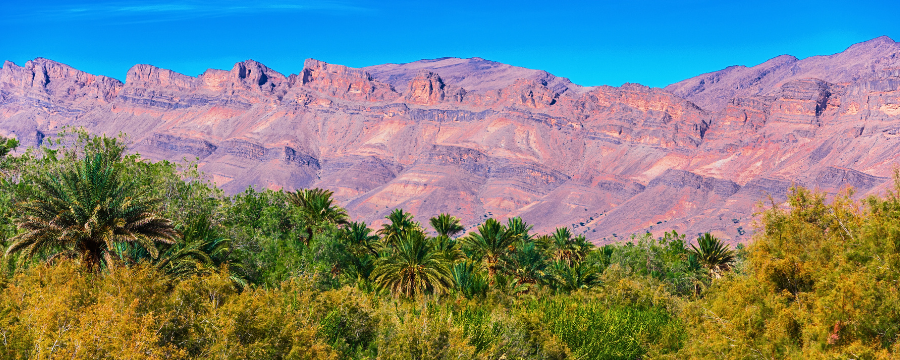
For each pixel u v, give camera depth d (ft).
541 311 103.71
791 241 75.00
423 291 130.41
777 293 70.74
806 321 62.39
